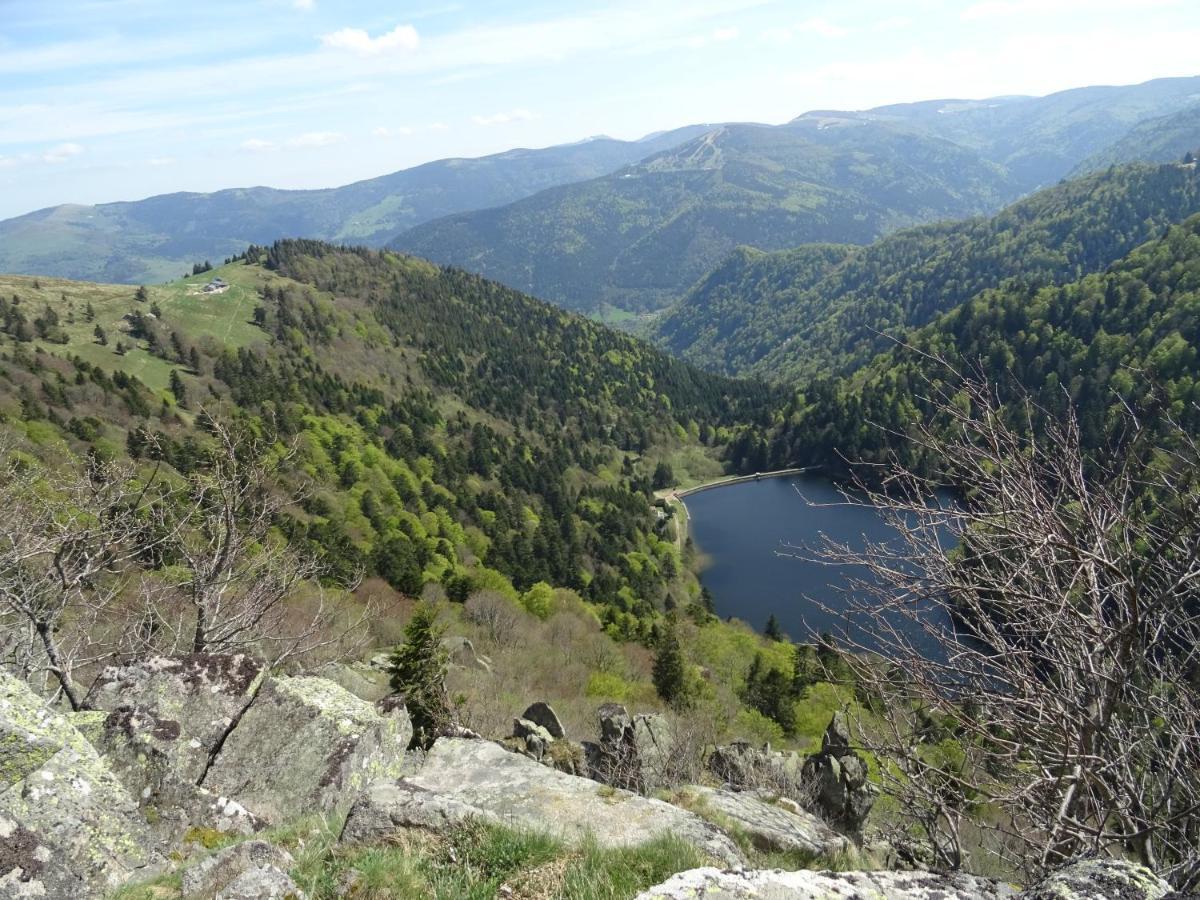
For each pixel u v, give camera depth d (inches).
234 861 200.5
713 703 1462.8
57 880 209.3
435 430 5890.8
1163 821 175.2
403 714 367.9
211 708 327.0
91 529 426.6
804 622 256.7
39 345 4616.1
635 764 613.9
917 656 209.9
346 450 4330.7
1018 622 198.1
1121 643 173.9
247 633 506.3
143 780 279.4
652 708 1359.5
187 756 300.4
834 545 245.9
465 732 347.9
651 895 152.1
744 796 393.7
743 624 3073.3
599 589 3550.7
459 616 2151.8
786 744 1386.6
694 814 257.8
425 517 3954.2
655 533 4675.2
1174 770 177.9
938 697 203.6
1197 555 169.8
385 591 2139.5
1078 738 183.5
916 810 234.2
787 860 299.0
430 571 3144.7
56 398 3432.6
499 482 5236.2
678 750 645.9
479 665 1407.5
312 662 619.5
